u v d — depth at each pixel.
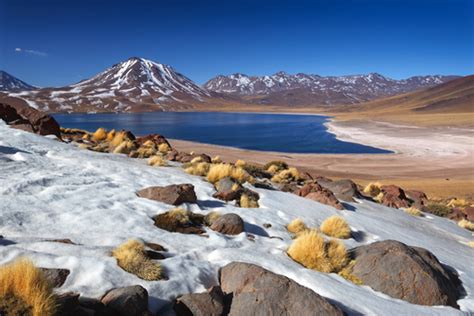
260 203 11.80
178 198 9.66
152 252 6.03
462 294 6.96
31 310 3.56
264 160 58.34
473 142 81.38
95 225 7.15
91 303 4.12
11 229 6.20
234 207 10.74
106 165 13.20
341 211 13.13
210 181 13.67
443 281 6.68
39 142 15.13
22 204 7.38
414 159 62.50
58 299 3.82
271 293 4.80
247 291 5.02
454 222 18.11
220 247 7.36
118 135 22.80
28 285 3.67
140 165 15.09
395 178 46.12
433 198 27.17
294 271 6.23
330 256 7.09
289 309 4.63
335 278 6.38
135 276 5.00
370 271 6.57
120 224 7.45
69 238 6.32
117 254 5.50
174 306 4.59
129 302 4.07
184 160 19.03
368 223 12.29
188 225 8.38
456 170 52.34
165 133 112.88
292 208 12.06
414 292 6.07
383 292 6.15
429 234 13.45
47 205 7.66
